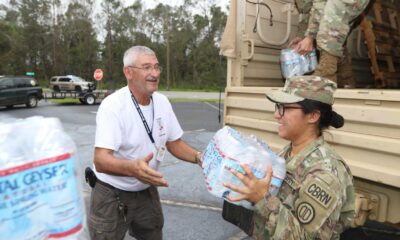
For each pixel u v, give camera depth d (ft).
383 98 6.39
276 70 11.25
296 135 4.72
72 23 167.73
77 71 172.35
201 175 17.12
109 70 171.42
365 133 6.77
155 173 5.49
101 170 6.15
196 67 173.58
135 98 6.60
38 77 169.17
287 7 11.18
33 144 2.94
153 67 6.39
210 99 82.64
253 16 10.41
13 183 2.75
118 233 6.88
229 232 11.05
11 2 168.25
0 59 147.95
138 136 6.56
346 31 8.56
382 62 11.44
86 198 12.58
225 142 4.58
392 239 10.34
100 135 6.19
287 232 3.98
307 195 4.16
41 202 2.89
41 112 50.08
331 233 4.08
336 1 8.39
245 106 9.60
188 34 172.45
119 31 174.09
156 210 7.32
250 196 4.09
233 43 10.27
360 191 7.13
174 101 75.46
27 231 2.81
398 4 12.17
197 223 11.70
